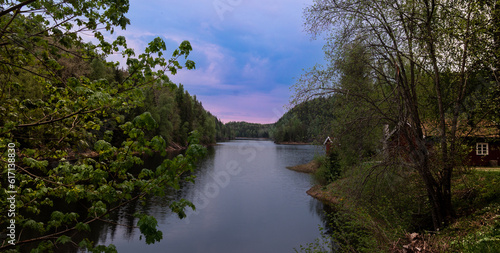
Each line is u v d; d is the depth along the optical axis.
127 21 3.53
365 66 10.73
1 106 3.66
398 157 9.98
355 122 10.43
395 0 10.18
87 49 3.73
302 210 19.19
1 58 3.51
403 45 10.93
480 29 8.71
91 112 3.66
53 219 3.78
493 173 13.56
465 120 10.37
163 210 18.05
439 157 10.04
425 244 6.55
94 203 3.72
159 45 3.84
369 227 8.82
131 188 3.62
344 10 10.66
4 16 3.21
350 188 10.86
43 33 3.35
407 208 11.22
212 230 15.02
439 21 10.51
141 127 3.41
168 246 12.73
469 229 8.07
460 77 9.95
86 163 3.74
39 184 3.88
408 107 9.89
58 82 3.68
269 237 14.08
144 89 4.04
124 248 12.18
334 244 10.83
